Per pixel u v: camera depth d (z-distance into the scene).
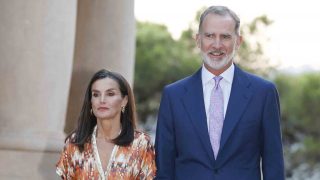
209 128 10.85
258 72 80.44
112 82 10.92
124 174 10.79
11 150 13.36
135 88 73.69
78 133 10.95
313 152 74.44
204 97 10.99
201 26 10.75
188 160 10.85
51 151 13.49
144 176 10.92
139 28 76.56
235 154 10.78
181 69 74.06
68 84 14.05
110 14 16.31
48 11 13.70
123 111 11.07
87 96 11.05
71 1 14.05
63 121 13.98
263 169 11.02
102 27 16.30
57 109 13.78
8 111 13.49
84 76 16.31
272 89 11.02
